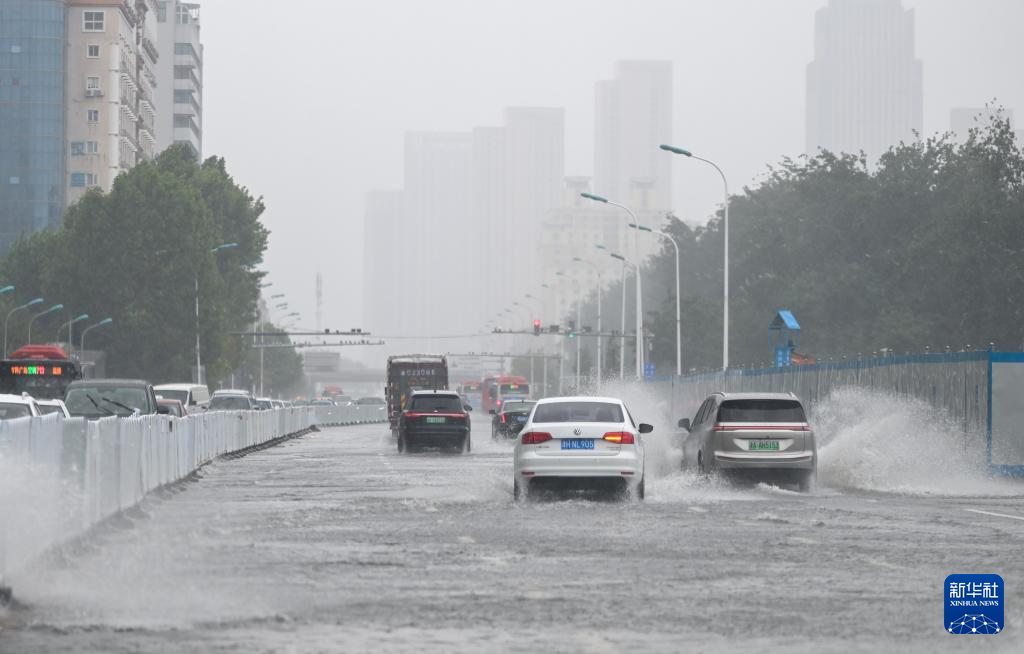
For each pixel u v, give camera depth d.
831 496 63.22
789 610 27.83
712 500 59.22
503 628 25.58
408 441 115.06
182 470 74.00
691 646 23.77
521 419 142.62
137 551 38.69
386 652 23.17
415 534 43.50
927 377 86.81
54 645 23.89
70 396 82.94
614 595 29.88
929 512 53.25
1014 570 34.41
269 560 36.34
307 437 168.25
